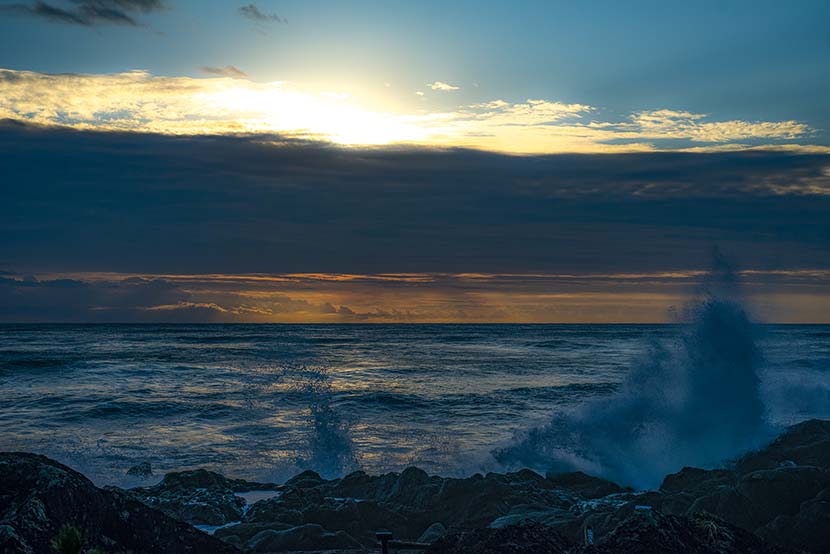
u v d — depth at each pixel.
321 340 92.12
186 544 7.49
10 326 180.88
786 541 9.73
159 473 18.53
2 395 32.81
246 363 51.12
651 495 12.55
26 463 7.03
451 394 34.09
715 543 7.04
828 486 10.57
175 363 50.41
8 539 6.12
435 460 20.33
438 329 161.50
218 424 25.77
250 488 16.42
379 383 39.06
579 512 12.59
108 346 71.69
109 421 26.22
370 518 12.38
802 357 48.62
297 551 10.50
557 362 54.25
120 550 6.96
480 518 12.30
